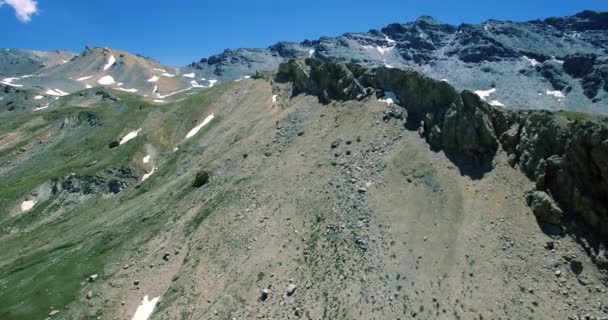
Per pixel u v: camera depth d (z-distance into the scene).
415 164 68.12
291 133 89.19
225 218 72.44
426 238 58.44
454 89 71.31
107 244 79.69
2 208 115.06
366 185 67.81
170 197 89.12
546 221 56.31
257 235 66.50
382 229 60.56
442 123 70.50
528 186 59.59
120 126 149.38
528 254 54.06
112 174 117.12
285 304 55.12
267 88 123.88
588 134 56.22
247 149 91.12
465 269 54.03
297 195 71.12
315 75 100.81
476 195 61.75
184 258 68.44
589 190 56.25
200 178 88.12
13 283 75.69
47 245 89.88
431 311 50.53
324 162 75.88
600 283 50.91
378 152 72.75
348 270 56.28
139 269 70.31
